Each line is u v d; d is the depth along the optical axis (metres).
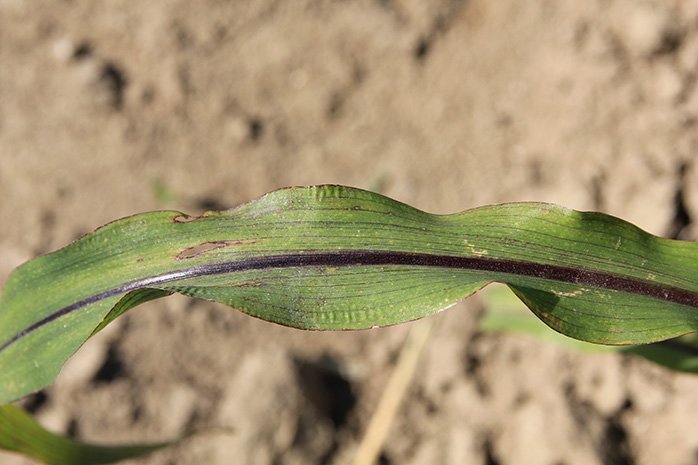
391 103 0.73
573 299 0.43
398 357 0.65
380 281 0.43
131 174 0.73
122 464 0.60
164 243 0.44
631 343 0.43
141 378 0.65
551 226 0.44
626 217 0.64
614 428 0.60
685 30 0.65
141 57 0.75
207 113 0.74
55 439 0.49
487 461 0.60
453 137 0.71
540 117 0.69
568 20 0.69
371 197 0.44
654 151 0.64
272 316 0.42
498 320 0.59
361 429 0.63
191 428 0.62
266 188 0.72
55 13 0.77
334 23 0.75
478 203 0.69
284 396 0.60
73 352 0.44
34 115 0.74
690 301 0.43
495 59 0.72
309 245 0.44
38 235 0.70
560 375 0.61
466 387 0.62
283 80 0.75
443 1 0.74
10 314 0.44
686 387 0.59
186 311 0.67
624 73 0.66
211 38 0.76
